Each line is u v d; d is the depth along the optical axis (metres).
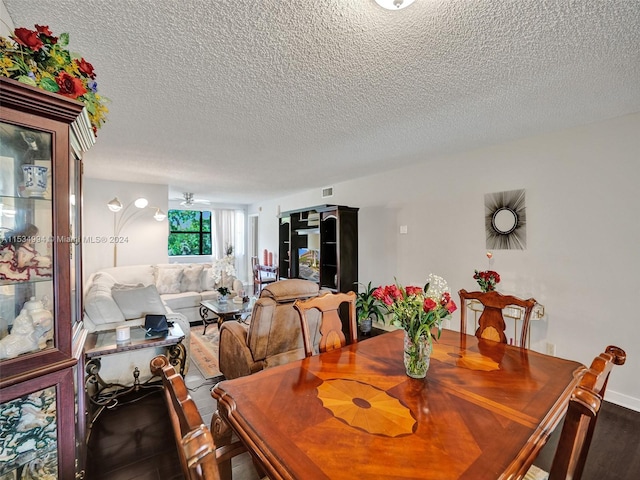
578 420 0.71
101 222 4.94
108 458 1.90
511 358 1.63
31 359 1.11
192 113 2.36
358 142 3.09
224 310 3.97
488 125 2.64
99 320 2.71
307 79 1.88
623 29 1.43
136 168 4.20
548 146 2.83
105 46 1.55
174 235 8.18
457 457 0.88
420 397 1.22
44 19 1.35
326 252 5.11
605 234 2.51
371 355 1.67
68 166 1.19
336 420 1.06
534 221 2.92
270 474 0.85
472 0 1.24
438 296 1.44
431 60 1.69
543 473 1.21
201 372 3.13
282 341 2.50
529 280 2.96
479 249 3.36
